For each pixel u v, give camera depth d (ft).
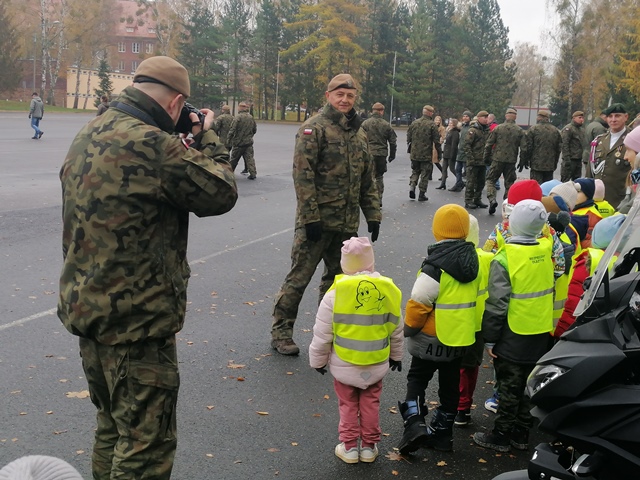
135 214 9.22
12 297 22.41
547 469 8.97
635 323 8.81
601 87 195.31
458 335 13.35
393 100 243.81
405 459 13.61
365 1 251.60
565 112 232.53
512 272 13.58
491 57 240.53
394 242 34.86
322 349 13.60
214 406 15.46
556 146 48.49
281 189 52.90
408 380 14.15
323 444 14.05
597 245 15.46
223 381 16.81
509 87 247.70
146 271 9.36
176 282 9.70
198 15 242.78
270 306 23.02
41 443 13.38
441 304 13.38
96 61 298.97
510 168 46.91
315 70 241.14
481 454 13.98
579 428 8.32
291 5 254.06
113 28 282.97
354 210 18.45
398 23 246.06
